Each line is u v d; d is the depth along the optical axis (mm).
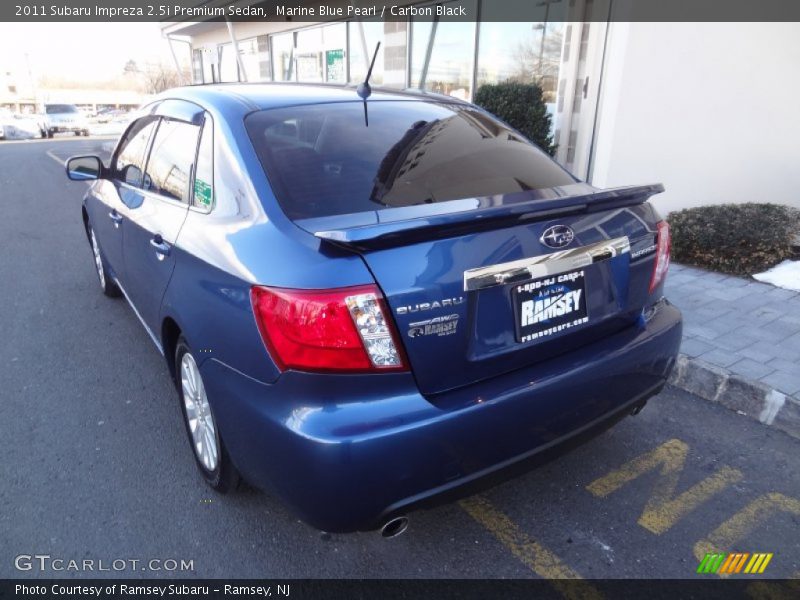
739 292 4727
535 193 2414
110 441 3104
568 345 2238
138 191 3383
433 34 9758
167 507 2617
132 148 3730
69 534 2463
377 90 3074
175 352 2855
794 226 5320
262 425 1943
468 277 1917
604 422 2318
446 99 3186
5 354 4098
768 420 3223
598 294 2281
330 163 2369
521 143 2953
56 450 3025
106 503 2643
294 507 1963
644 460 2938
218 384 2164
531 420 2047
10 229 7957
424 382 1904
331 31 12250
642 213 2480
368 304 1797
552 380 2078
